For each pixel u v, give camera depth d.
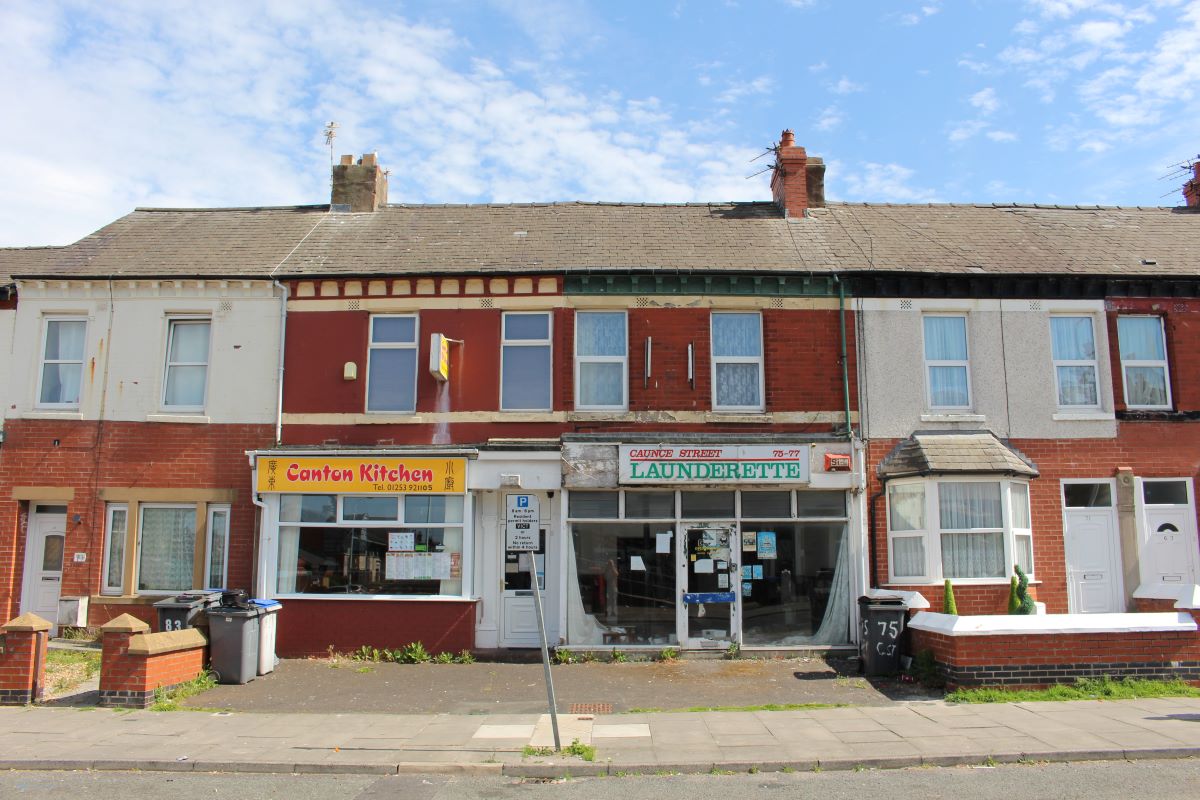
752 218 17.53
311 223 17.58
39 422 15.29
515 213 17.88
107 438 15.20
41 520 15.45
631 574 14.25
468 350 15.08
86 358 15.38
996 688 11.01
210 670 12.13
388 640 13.95
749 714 10.25
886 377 15.03
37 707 10.75
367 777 8.16
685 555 14.30
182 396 15.45
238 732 9.55
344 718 10.24
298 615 14.07
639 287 15.11
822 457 14.36
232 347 15.31
